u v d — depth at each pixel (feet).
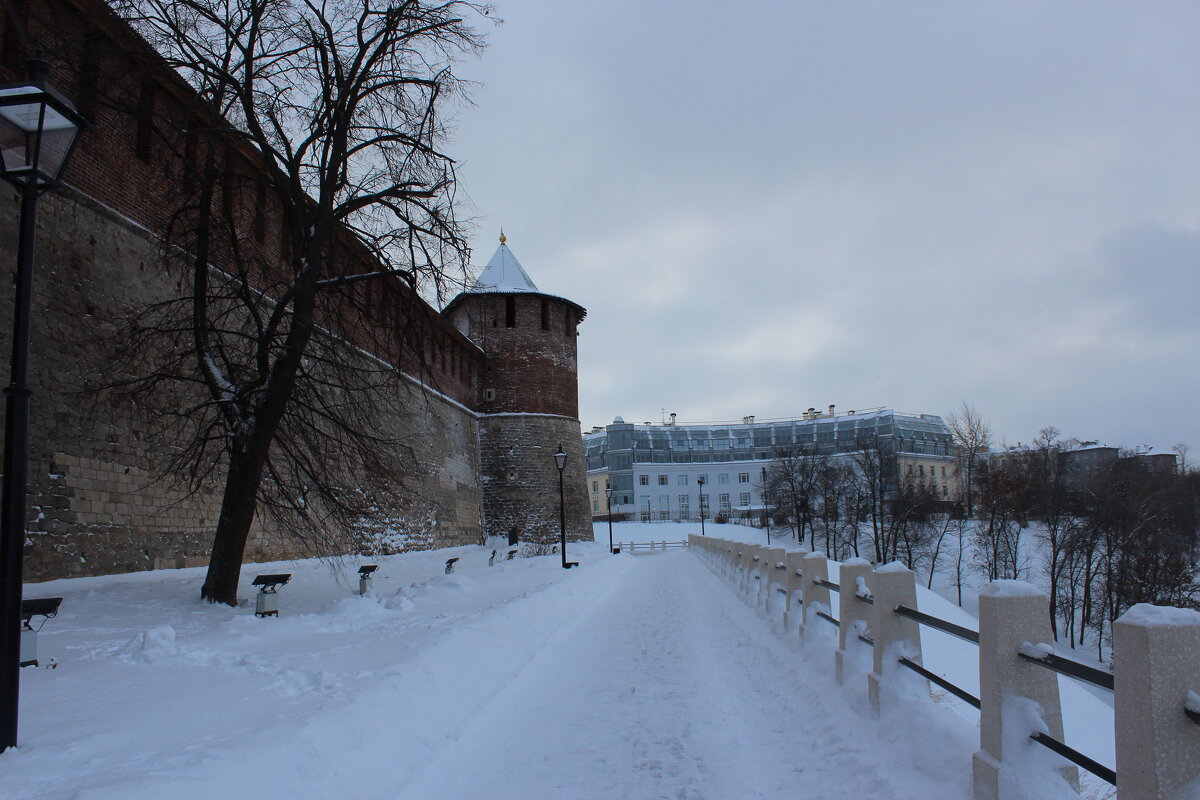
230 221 44.75
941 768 13.12
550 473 147.23
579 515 154.61
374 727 16.35
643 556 163.43
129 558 53.06
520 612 35.70
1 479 44.47
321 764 13.88
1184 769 8.30
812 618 26.22
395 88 45.06
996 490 195.52
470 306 149.48
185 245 47.21
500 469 144.46
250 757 12.95
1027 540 188.44
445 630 27.94
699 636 35.04
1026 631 11.59
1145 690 8.50
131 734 14.79
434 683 20.84
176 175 60.03
